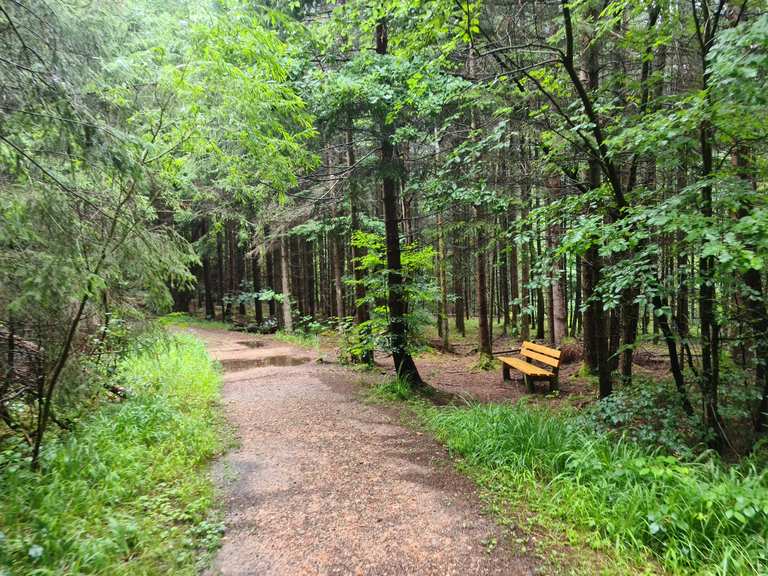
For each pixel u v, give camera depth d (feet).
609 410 15.30
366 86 20.85
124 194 11.82
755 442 13.60
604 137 15.29
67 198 10.19
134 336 14.47
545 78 17.52
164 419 16.07
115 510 10.12
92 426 13.76
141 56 12.62
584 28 16.75
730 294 13.43
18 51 9.58
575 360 34.09
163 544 9.12
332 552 9.34
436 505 11.43
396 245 25.70
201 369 26.48
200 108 13.84
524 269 44.39
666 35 14.70
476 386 27.91
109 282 11.41
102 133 9.73
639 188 15.14
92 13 10.79
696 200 11.93
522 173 22.75
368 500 11.72
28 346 11.08
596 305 18.10
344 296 52.24
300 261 63.52
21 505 9.07
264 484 12.66
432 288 28.17
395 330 25.17
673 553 8.68
